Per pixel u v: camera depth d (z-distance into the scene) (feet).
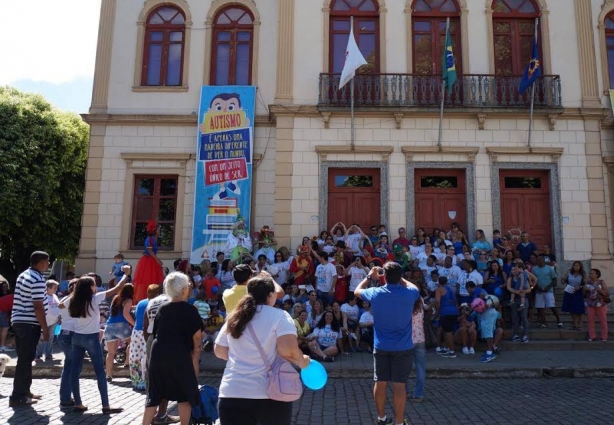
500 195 44.75
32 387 25.11
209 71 48.83
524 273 35.32
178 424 18.26
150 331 17.92
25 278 21.12
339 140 44.88
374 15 47.32
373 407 21.52
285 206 44.27
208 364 30.17
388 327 17.34
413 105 44.16
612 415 19.84
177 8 50.16
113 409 19.86
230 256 42.24
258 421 11.12
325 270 37.24
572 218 43.47
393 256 38.68
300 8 47.16
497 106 43.78
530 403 21.99
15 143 54.90
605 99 45.91
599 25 47.01
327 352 30.96
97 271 46.09
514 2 47.70
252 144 46.60
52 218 57.88
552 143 44.39
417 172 45.24
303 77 46.06
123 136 48.01
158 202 47.67
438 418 19.63
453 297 33.22
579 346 34.06
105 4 49.96
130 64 49.08
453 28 47.42
